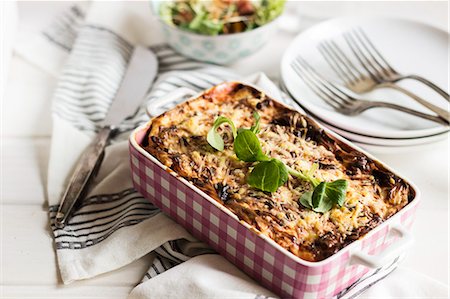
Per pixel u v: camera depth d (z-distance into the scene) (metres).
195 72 1.10
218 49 1.12
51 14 1.23
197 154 0.90
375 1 1.25
